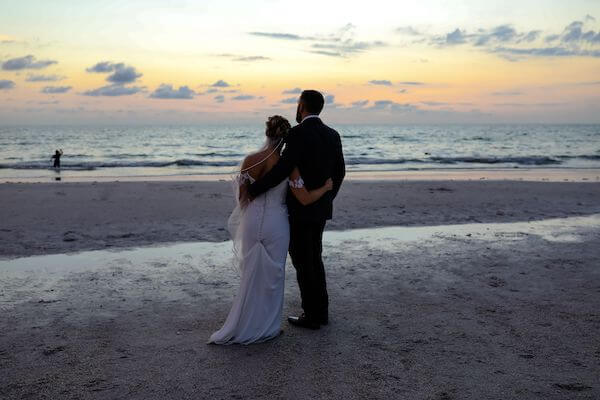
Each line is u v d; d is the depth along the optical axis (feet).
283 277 12.83
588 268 19.99
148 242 24.43
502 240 25.52
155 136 304.71
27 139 248.73
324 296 13.44
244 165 12.39
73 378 10.41
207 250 22.89
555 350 11.98
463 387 10.12
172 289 17.03
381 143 211.00
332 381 10.37
